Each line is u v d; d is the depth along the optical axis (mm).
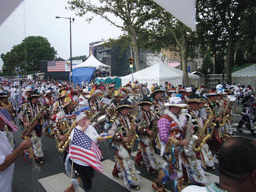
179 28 19016
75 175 3357
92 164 3145
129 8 21938
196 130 3982
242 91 14883
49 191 4148
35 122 4094
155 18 20047
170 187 4215
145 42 25141
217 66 33281
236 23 18297
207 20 18141
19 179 4699
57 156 6148
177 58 52688
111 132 4105
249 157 1062
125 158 4074
